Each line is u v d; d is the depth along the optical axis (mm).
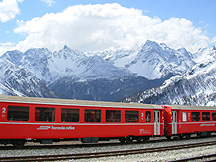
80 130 24969
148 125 29625
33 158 18453
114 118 27062
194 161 18344
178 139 34000
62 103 24219
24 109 22578
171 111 32719
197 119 35562
